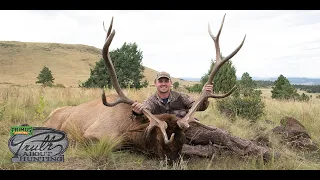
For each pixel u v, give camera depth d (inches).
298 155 222.5
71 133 228.2
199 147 209.2
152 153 194.1
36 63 5157.5
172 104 215.6
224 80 778.2
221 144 206.8
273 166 185.3
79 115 249.0
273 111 438.9
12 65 4842.5
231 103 377.1
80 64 5546.3
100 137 210.7
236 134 279.3
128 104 210.1
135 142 200.4
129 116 211.9
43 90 557.9
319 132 301.0
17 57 5295.3
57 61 5423.2
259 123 337.1
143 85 1521.9
